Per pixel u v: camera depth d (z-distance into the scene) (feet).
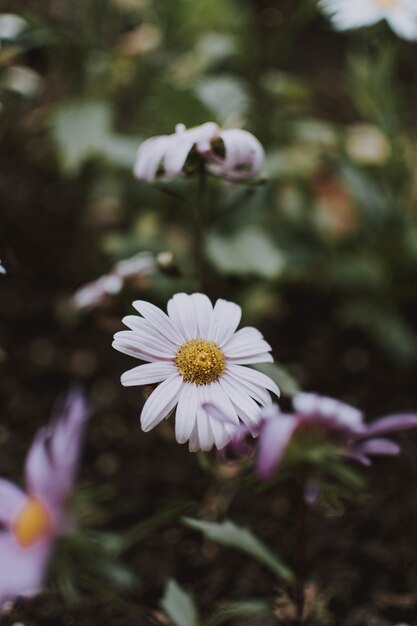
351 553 1.44
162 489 1.54
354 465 1.60
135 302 1.09
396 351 1.82
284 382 1.19
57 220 2.09
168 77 1.95
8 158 2.18
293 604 1.35
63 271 1.98
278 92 1.94
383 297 1.89
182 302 1.10
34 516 0.89
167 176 1.31
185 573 1.41
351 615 1.35
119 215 2.03
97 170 1.98
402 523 1.49
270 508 1.52
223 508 1.51
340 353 1.86
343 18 1.71
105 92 2.00
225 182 1.33
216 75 2.15
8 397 1.70
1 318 1.87
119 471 1.57
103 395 1.72
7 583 0.87
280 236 1.80
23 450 1.58
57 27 1.88
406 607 1.36
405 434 1.66
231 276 1.78
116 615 1.31
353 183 1.81
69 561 0.92
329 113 2.43
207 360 1.05
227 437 1.02
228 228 1.73
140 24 2.09
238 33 2.06
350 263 1.84
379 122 1.89
